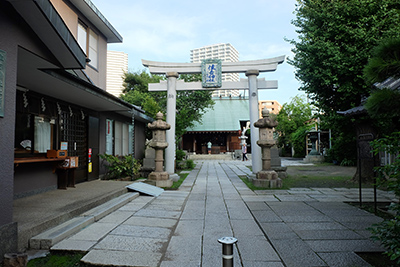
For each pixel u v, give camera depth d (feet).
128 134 41.45
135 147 44.78
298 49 32.24
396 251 8.20
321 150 75.31
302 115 97.96
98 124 29.91
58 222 13.62
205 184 30.86
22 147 18.69
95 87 20.17
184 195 23.75
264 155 29.07
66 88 18.72
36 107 19.99
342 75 30.14
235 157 90.38
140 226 14.42
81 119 26.86
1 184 9.78
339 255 10.59
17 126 18.24
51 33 11.49
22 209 15.07
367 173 29.86
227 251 6.78
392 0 28.12
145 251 11.01
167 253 10.91
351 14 28.96
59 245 11.41
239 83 35.81
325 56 30.07
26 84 17.57
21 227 11.68
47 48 12.62
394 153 10.18
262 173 28.71
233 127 95.91
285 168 35.76
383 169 10.18
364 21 28.07
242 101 108.06
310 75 31.42
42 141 20.71
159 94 74.08
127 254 10.66
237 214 17.29
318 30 31.01
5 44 10.07
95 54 37.55
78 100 23.40
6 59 10.11
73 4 31.73
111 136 34.71
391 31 26.32
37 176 19.95
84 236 12.59
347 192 25.02
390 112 10.62
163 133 30.14
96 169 29.22
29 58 12.55
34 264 10.02
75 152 25.46
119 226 14.34
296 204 20.10
